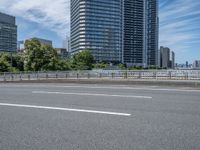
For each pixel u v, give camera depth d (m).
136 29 148.12
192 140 4.70
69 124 5.96
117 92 12.60
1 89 15.22
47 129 5.56
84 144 4.53
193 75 25.03
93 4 131.00
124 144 4.50
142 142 4.60
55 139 4.84
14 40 100.12
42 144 4.57
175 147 4.33
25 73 35.53
